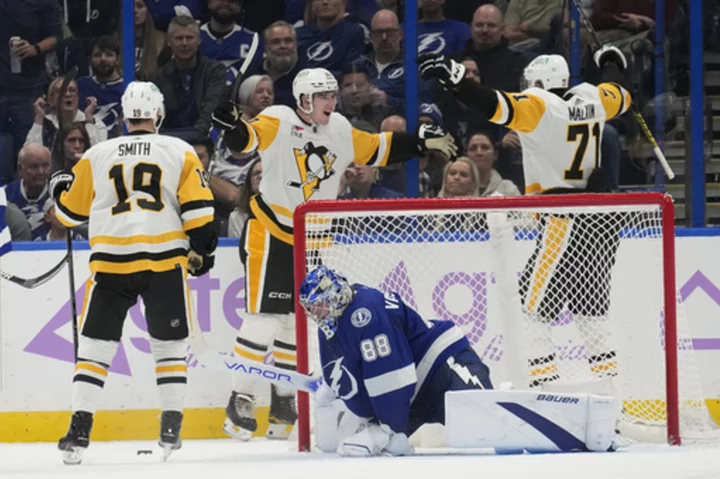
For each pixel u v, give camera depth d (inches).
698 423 823.7
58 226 973.2
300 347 759.1
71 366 912.3
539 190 842.2
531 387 817.5
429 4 960.3
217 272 917.2
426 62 814.5
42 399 912.3
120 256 754.8
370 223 866.8
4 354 912.9
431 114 960.3
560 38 962.1
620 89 868.6
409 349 690.8
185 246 773.9
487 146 956.0
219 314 916.0
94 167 772.6
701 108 950.4
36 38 970.7
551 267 821.2
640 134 956.6
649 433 781.9
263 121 881.5
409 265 847.7
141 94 783.1
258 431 920.9
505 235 801.6
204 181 773.9
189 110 967.6
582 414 692.1
